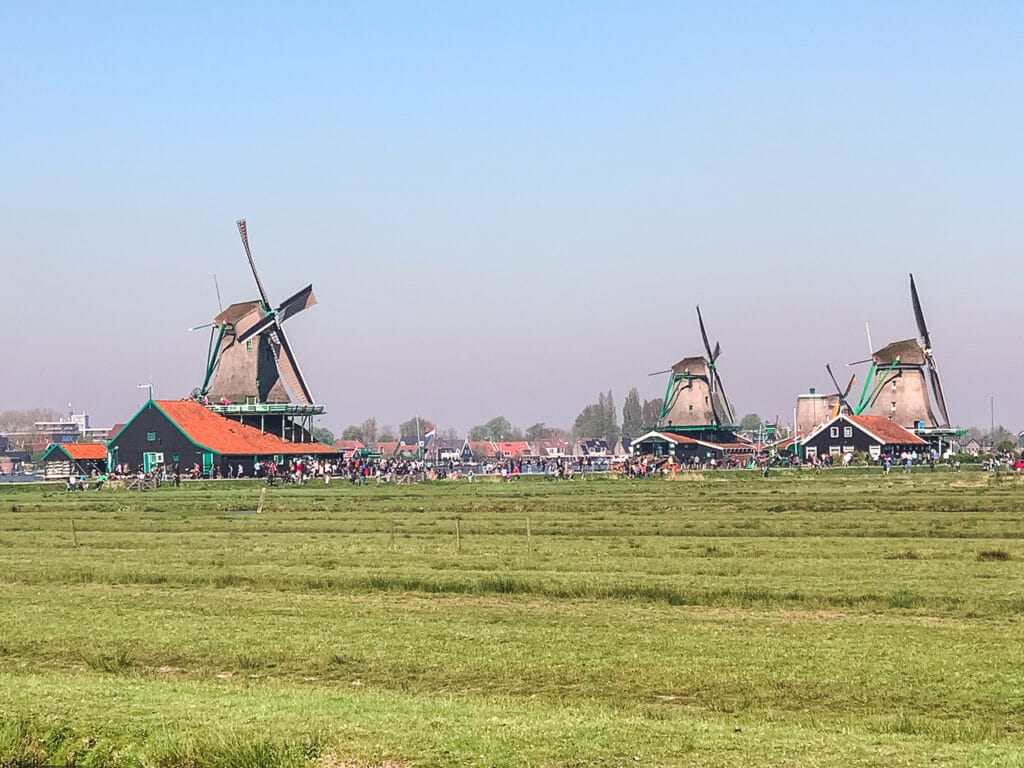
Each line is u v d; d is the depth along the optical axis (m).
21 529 68.12
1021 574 41.28
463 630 33.16
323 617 35.59
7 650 32.19
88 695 25.33
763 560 46.12
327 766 20.92
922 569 42.84
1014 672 27.42
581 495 95.75
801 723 23.95
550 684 27.70
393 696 25.66
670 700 26.28
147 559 50.03
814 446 178.38
